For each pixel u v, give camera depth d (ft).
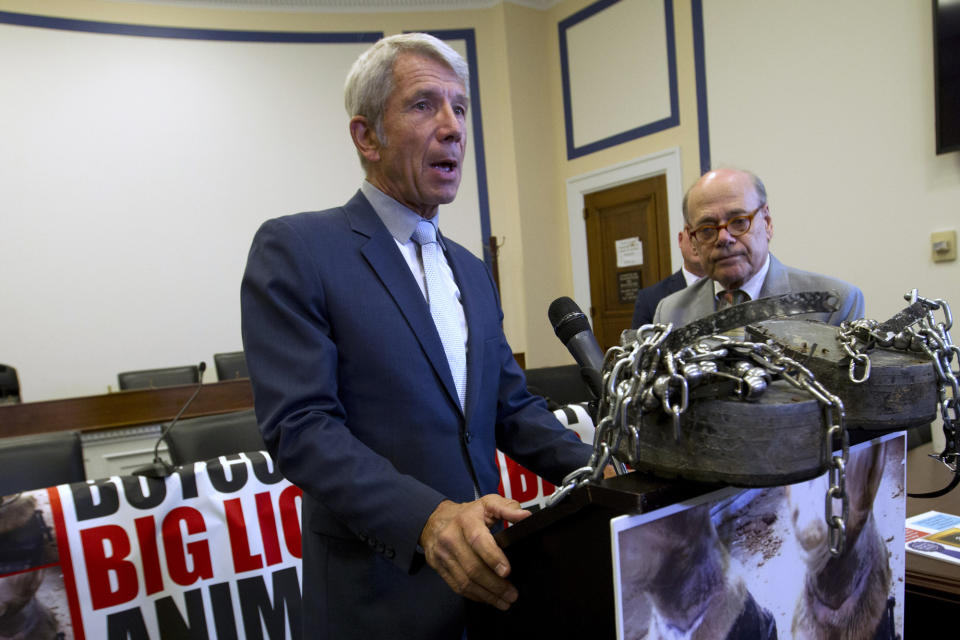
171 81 14.39
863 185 10.66
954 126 9.34
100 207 13.89
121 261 14.05
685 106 13.30
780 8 11.56
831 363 1.29
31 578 3.78
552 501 1.30
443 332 2.87
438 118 2.78
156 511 4.15
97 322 13.87
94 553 3.94
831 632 1.56
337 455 2.18
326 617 2.58
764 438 1.05
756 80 12.01
